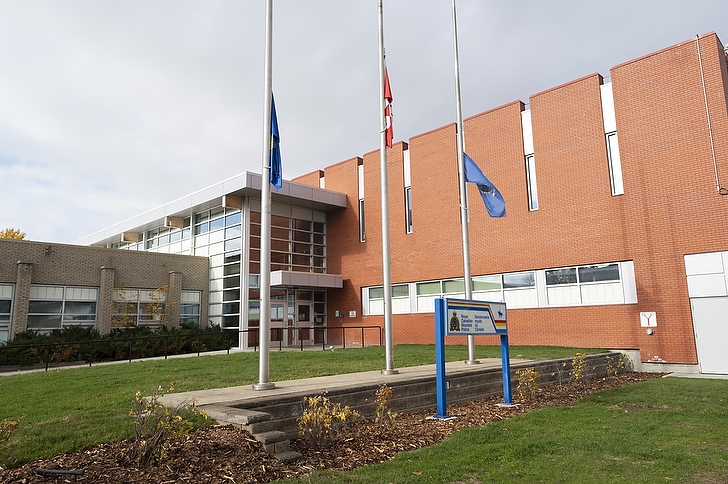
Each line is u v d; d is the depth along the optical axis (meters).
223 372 11.95
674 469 5.79
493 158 21.94
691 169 16.62
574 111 19.67
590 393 11.78
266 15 10.00
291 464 5.89
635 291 17.58
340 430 7.70
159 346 20.55
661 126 17.41
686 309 16.39
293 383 9.57
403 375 10.62
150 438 5.52
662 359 16.72
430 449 6.61
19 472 4.91
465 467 5.83
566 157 19.72
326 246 28.75
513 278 20.98
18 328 19.25
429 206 24.17
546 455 6.43
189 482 4.94
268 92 9.77
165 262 24.45
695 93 16.73
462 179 14.09
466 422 8.60
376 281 25.92
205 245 26.91
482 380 11.23
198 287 25.66
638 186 17.75
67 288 21.16
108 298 21.84
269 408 7.36
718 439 7.14
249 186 23.11
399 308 25.03
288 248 26.72
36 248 20.36
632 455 6.36
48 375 12.48
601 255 18.42
